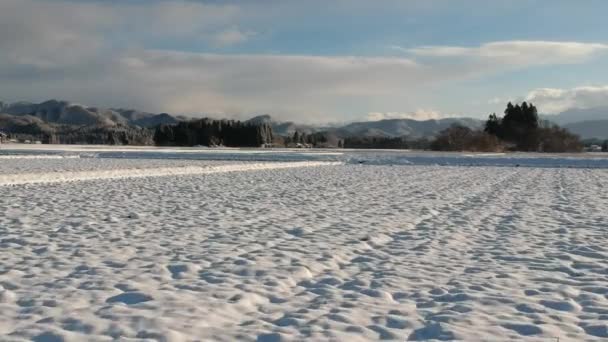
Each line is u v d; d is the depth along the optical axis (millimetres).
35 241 10555
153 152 59969
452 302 7016
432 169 38094
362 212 15188
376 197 19172
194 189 21375
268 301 7051
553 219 14031
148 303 6766
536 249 10258
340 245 10477
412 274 8359
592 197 19562
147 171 30625
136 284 7613
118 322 6066
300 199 18312
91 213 14336
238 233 11664
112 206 15844
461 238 11359
